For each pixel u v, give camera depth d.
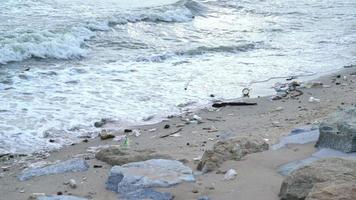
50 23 27.03
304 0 43.72
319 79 20.23
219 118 15.23
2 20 27.14
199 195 8.47
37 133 13.71
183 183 8.95
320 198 6.86
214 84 19.33
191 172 9.41
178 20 32.25
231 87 19.05
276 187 8.57
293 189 7.82
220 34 29.16
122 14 30.45
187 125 14.58
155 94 17.69
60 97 16.73
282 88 18.73
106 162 11.12
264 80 20.19
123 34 27.44
